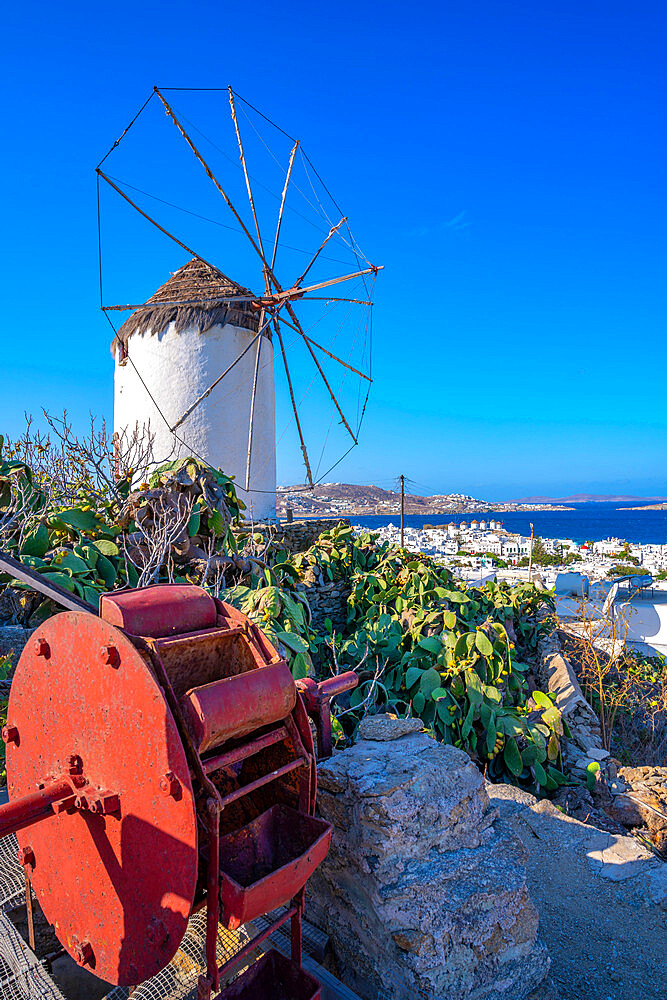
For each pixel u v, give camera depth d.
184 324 14.86
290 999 2.82
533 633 12.48
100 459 8.69
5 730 2.97
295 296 13.89
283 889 2.39
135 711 2.31
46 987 2.70
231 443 15.25
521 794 5.99
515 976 3.22
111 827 2.46
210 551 7.19
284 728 2.73
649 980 3.81
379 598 9.05
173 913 2.25
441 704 7.02
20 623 5.43
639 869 4.84
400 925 3.00
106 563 6.10
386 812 3.14
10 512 6.47
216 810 2.22
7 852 3.45
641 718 11.20
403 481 27.89
